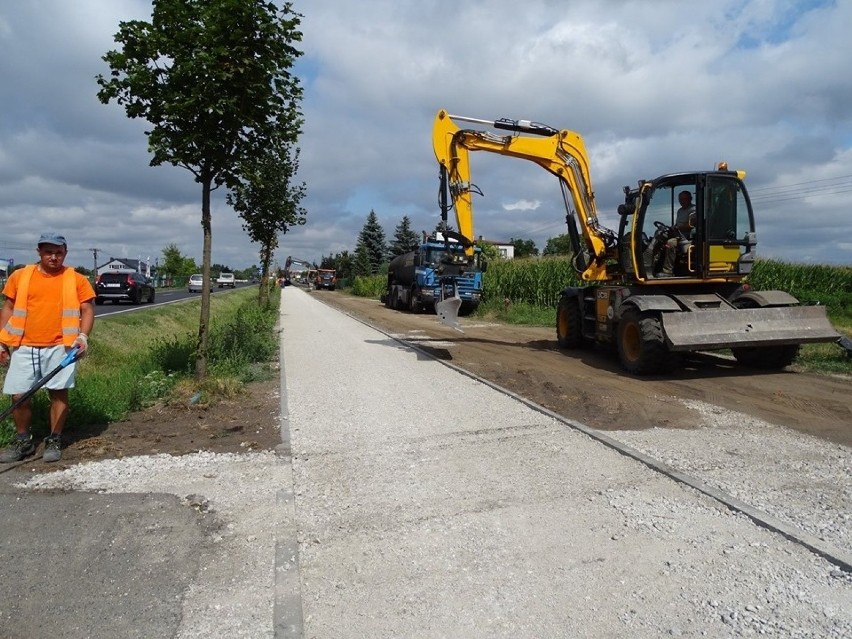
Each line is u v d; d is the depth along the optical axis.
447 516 4.21
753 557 3.57
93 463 5.30
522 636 2.88
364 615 3.06
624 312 10.05
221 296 37.53
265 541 3.84
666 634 2.87
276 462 5.36
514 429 6.34
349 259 84.00
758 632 2.87
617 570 3.45
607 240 11.95
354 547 3.78
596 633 2.89
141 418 6.88
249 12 7.27
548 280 22.92
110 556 3.64
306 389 8.45
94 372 9.28
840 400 7.76
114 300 29.30
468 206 11.92
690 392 8.34
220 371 9.20
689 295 10.06
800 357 10.90
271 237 21.53
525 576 3.41
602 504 4.36
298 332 16.72
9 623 2.97
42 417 6.39
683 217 10.29
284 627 2.94
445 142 11.84
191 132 7.48
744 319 9.23
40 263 5.47
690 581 3.32
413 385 8.73
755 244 10.01
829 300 19.52
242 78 7.34
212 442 5.98
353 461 5.38
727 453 5.47
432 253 25.17
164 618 3.02
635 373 9.62
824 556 3.54
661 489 4.62
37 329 5.34
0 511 4.28
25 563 3.55
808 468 5.07
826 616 2.98
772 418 6.88
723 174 9.85
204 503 4.45
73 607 3.11
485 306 23.38
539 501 4.44
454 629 2.93
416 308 25.98
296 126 8.30
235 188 8.13
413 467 5.21
